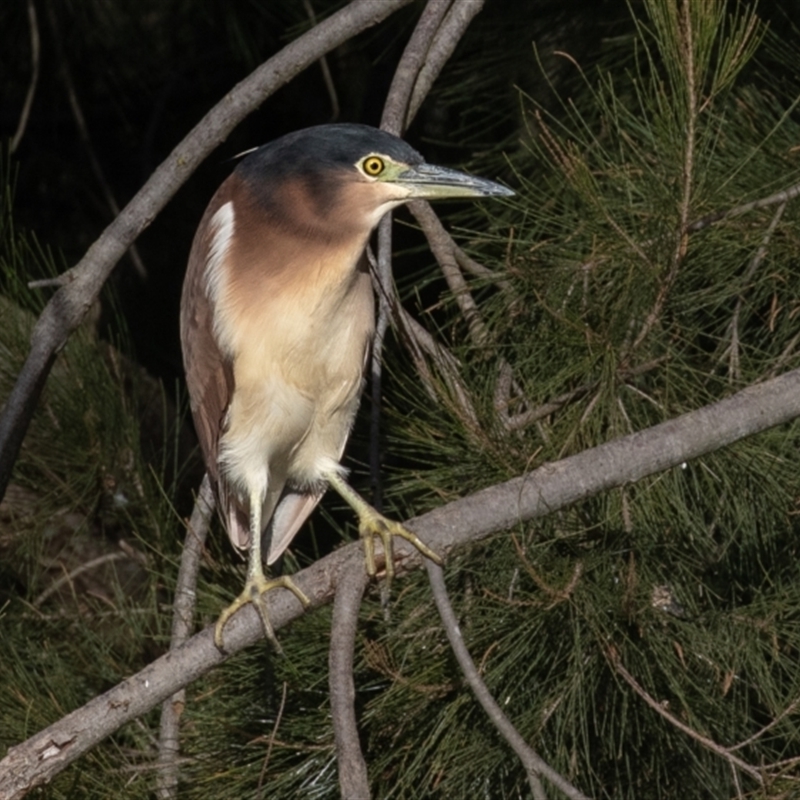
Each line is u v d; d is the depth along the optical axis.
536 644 5.47
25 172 11.08
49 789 5.45
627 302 5.67
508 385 5.84
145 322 10.20
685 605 5.57
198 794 5.65
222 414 6.28
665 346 5.73
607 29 7.83
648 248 5.63
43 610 7.01
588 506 5.62
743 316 5.98
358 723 5.55
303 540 8.04
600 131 7.49
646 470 4.94
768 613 5.48
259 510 6.19
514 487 4.94
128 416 7.18
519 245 6.23
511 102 8.23
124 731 6.27
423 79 6.89
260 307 6.08
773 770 5.38
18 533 7.04
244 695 5.92
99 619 6.97
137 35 10.85
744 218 5.79
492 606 5.50
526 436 5.79
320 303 6.04
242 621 4.94
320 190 6.00
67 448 7.06
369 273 6.27
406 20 8.80
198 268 6.37
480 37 8.27
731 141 6.14
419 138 9.70
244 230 6.16
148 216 6.28
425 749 5.28
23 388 6.04
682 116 5.39
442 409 5.66
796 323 5.93
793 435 5.70
